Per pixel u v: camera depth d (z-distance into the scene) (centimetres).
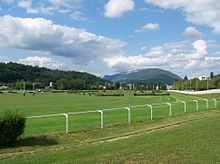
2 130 1575
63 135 1909
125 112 4119
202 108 4372
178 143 1619
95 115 3747
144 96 11156
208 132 1988
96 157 1305
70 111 4447
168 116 3169
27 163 1222
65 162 1220
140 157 1305
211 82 15362
